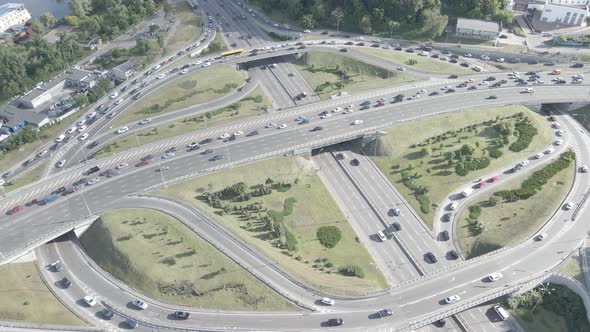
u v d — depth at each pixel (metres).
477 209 177.00
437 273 149.25
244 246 157.25
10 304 142.38
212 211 171.62
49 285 151.75
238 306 141.75
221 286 145.62
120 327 138.25
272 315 138.88
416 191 185.88
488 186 186.38
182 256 153.75
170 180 183.25
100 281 152.75
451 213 177.25
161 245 157.25
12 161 199.88
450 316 145.88
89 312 143.00
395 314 137.25
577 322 140.75
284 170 191.88
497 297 146.00
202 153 196.25
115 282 152.25
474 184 187.38
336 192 188.25
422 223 174.62
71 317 141.25
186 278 147.88
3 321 138.38
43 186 182.50
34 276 154.38
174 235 160.12
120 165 190.25
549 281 149.25
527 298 145.88
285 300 141.88
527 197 179.75
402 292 143.75
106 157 195.75
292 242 165.50
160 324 138.25
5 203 174.62
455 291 143.50
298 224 174.25
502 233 166.75
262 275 148.38
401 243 167.88
